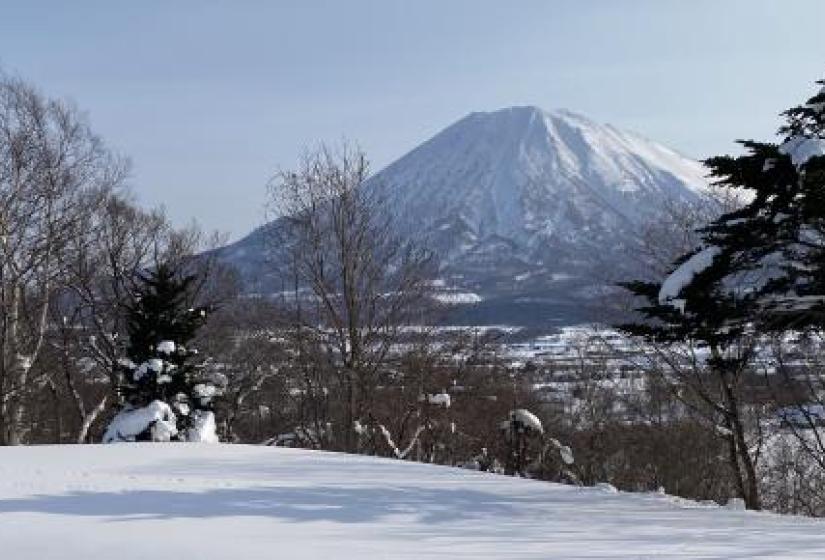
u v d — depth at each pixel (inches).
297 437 1282.0
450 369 1283.2
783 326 513.3
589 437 1419.8
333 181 1267.2
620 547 333.7
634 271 1259.8
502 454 1266.0
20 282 1213.7
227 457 624.7
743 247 478.3
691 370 1203.9
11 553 317.4
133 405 925.8
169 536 341.7
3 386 1164.5
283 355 1362.0
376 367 1247.5
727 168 460.1
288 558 304.7
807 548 334.0
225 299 1499.8
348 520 392.2
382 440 1266.0
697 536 368.8
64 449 661.9
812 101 453.1
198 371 976.9
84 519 375.9
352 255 1242.0
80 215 1277.1
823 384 1052.5
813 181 439.5
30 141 1217.4
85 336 1337.4
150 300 937.5
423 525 386.0
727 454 1343.5
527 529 382.6
